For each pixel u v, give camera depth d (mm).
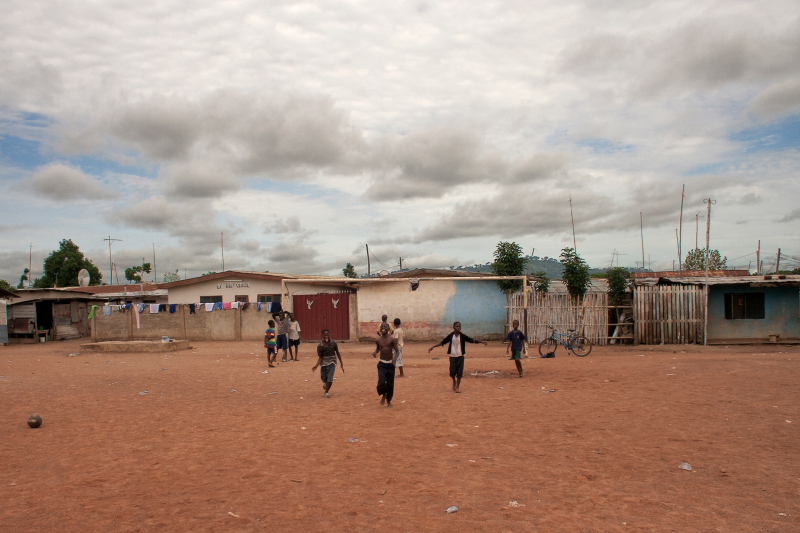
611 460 6801
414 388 13102
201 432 8711
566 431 8344
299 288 31391
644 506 5238
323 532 4762
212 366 18750
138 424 9367
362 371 16922
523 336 14867
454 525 4867
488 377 14852
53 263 59531
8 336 34781
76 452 7590
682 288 24516
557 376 14586
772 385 11906
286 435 8438
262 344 28281
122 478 6410
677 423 8656
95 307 32906
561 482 6016
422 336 27500
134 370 17812
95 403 11484
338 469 6641
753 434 7832
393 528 4828
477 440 7926
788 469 6238
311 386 13734
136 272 64125
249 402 11461
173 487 6062
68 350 27672
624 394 11445
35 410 10758
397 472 6488
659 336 24516
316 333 28828
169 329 31875
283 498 5652
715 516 4941
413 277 27500
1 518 5164
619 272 25953
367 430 8688
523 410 10047
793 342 24484
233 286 32625
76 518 5156
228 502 5555
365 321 27969
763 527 4672
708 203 25359
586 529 4715
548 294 25281
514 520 4961
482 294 27234
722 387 11875
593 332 24922
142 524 4996
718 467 6398
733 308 25328
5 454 7512
